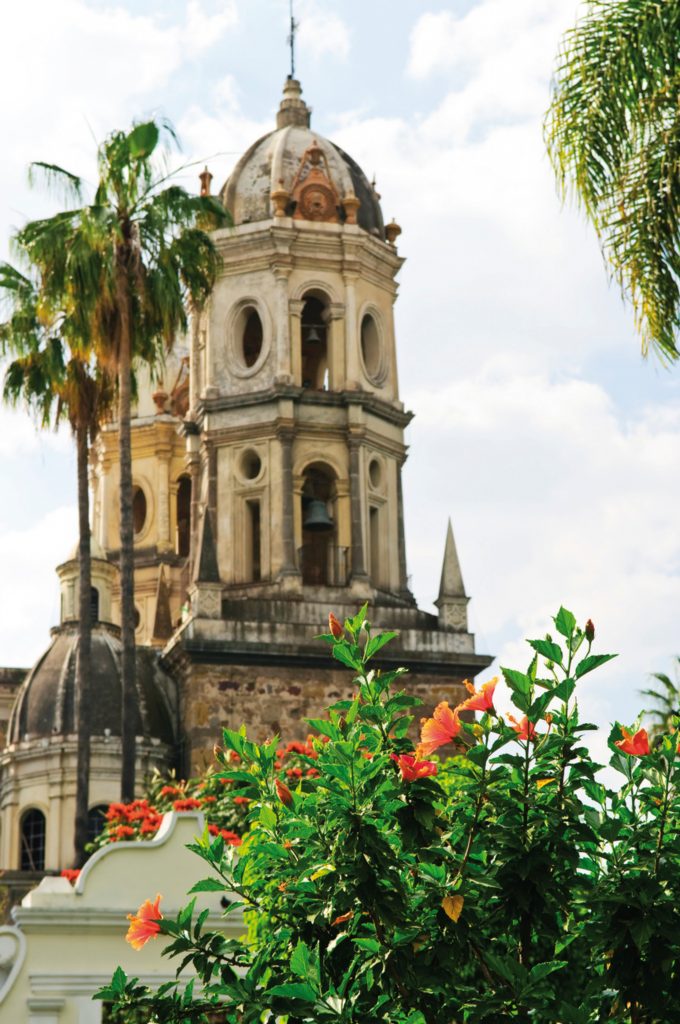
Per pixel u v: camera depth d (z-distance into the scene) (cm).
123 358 4538
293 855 1259
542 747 1212
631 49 1780
